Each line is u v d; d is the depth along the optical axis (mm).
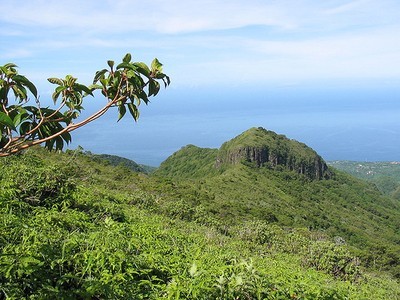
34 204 7676
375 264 25531
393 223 83438
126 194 16719
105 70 2326
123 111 2375
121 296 4156
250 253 11008
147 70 2324
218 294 4332
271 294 4688
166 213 15555
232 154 91000
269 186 78750
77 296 4172
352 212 82875
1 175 8109
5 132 2262
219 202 38375
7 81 2193
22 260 3885
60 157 16953
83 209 8789
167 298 4156
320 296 5168
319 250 12297
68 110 2396
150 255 5609
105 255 4781
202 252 7789
